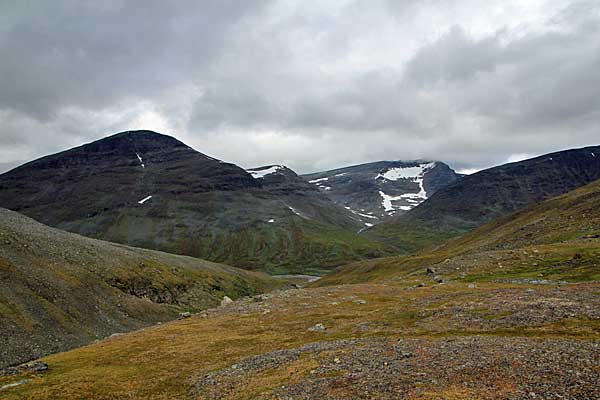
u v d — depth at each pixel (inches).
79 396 1609.3
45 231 6082.7
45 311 3917.3
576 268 2837.1
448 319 2001.7
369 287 3752.5
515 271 3149.6
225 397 1440.7
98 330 4158.5
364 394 1194.6
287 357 1768.0
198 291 7101.4
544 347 1347.2
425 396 1104.2
